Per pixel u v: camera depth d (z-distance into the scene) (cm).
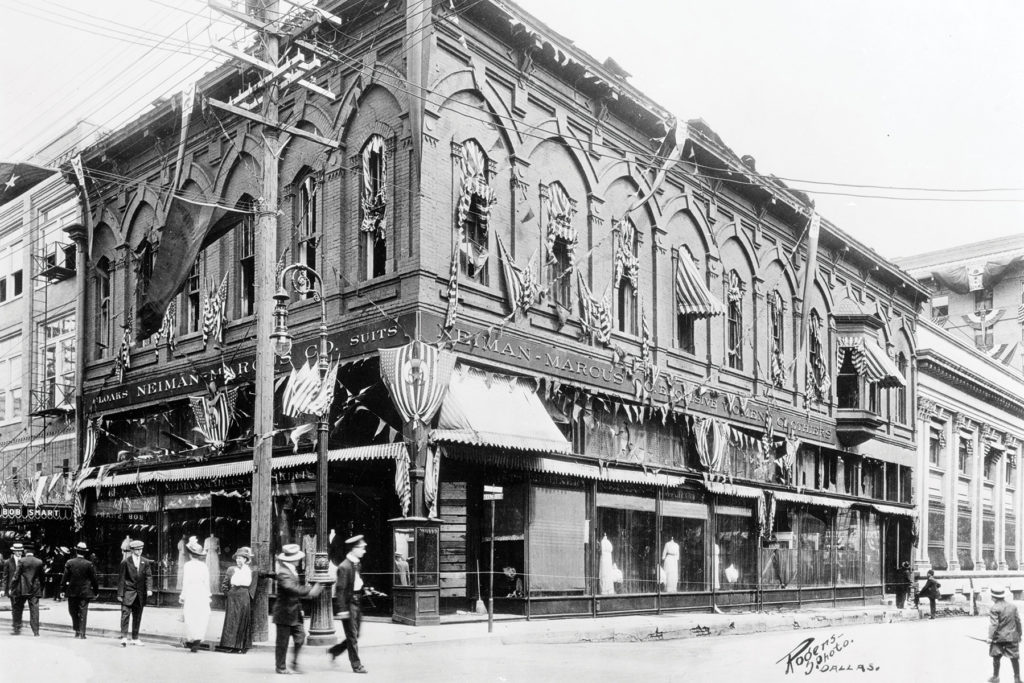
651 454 2681
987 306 6969
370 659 1495
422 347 1962
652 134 2775
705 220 3028
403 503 1939
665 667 1575
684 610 2648
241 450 2395
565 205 2439
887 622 3325
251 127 2470
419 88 2034
